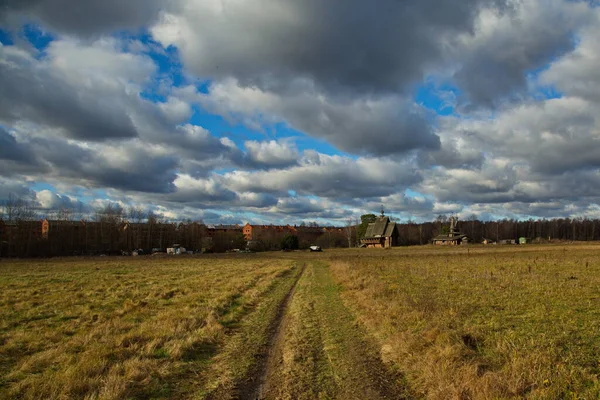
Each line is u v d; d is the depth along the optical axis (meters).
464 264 33.84
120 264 47.56
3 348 9.61
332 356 9.03
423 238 129.75
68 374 7.34
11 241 74.06
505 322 10.78
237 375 7.93
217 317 13.49
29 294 19.38
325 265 43.91
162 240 104.69
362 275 25.08
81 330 11.57
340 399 6.67
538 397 5.81
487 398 5.86
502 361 7.56
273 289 22.47
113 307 15.77
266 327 12.42
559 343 8.66
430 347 8.52
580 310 12.38
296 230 153.62
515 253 52.44
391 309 12.90
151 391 7.00
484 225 149.50
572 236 149.62
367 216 111.44
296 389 7.10
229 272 34.03
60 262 53.41
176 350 9.18
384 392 6.93
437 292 16.78
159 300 17.36
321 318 13.39
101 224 90.88
